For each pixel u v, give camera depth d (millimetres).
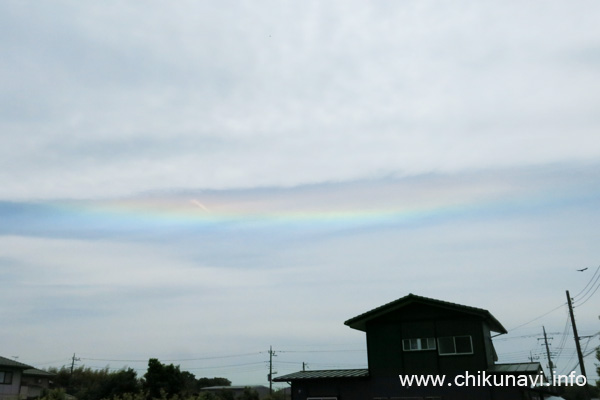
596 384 54500
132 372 39875
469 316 21469
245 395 56469
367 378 22062
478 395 20203
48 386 50406
